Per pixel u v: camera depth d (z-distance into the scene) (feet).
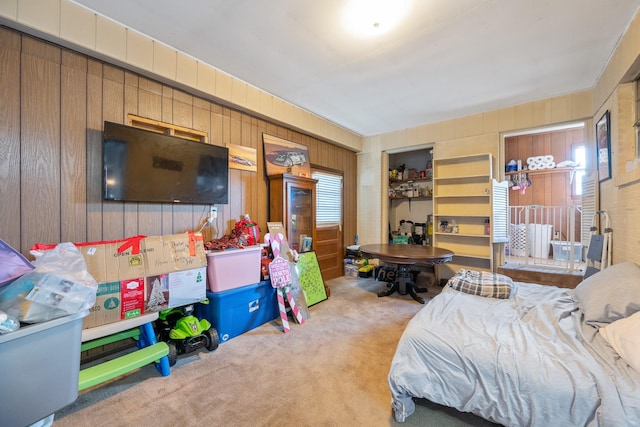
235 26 7.36
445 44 8.11
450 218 15.06
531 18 6.95
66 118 6.82
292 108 12.72
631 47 7.10
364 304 11.71
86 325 6.07
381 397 5.80
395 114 14.03
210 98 9.75
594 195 10.44
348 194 17.67
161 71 8.12
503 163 13.35
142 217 8.18
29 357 3.28
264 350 7.83
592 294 5.99
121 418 5.22
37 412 3.36
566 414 3.92
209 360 7.30
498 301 7.29
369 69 9.61
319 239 15.25
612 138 8.75
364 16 6.92
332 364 7.06
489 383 4.51
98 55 7.09
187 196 8.84
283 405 5.56
